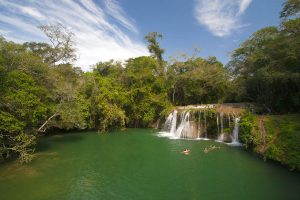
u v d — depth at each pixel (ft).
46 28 109.91
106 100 139.13
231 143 98.63
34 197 48.19
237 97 134.72
